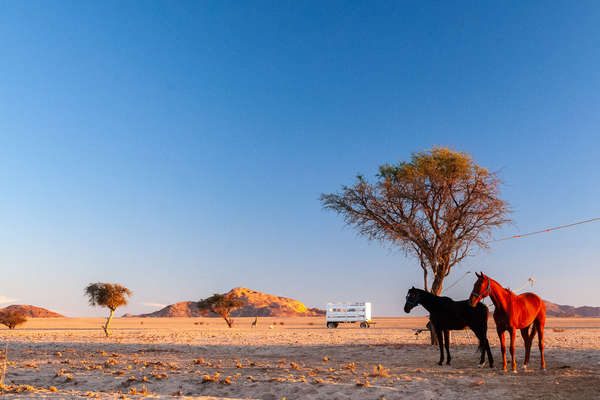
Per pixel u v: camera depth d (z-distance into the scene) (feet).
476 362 62.18
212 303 265.75
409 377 49.96
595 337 119.34
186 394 45.29
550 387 43.14
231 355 82.58
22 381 52.49
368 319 226.79
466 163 86.58
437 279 87.61
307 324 346.13
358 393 42.34
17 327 288.30
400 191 89.25
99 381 51.70
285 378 50.19
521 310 52.49
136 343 112.78
